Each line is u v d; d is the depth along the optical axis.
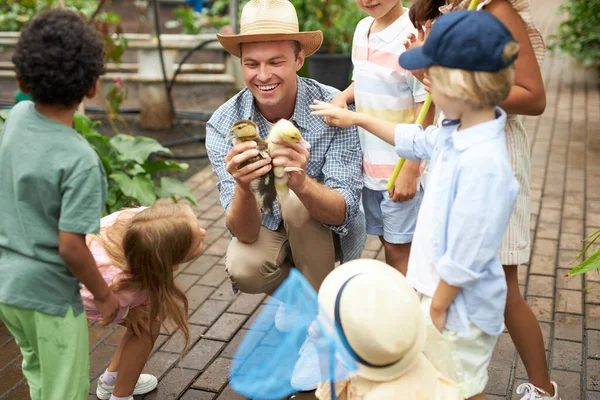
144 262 2.48
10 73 7.66
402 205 3.00
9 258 2.17
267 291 3.03
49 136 2.09
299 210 2.85
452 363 2.12
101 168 2.16
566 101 7.55
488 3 2.25
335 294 1.95
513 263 2.38
